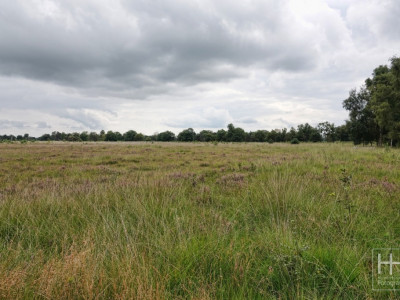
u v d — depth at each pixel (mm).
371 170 9570
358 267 2619
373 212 4410
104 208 4855
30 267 2688
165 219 4164
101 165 14219
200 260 2822
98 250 2941
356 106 52312
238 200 5504
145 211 4352
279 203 4816
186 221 4008
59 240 3568
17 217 4480
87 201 5199
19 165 14102
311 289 2416
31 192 6691
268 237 3357
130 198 5258
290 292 2365
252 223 4230
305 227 3748
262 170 9719
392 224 3896
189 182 7977
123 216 4172
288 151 22734
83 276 2332
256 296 2359
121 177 9383
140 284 2242
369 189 6078
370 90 49219
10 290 2182
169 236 3332
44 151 24266
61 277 2340
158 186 6453
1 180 9648
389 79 42875
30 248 3172
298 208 4629
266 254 2988
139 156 19234
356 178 7625
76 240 3453
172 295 2316
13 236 3744
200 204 5242
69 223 4152
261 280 2432
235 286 2457
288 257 2746
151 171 11484
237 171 10477
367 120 51312
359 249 3094
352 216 4023
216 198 5801
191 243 3164
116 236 3400
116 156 19297
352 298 2312
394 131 39469
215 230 3580
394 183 7094
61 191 6336
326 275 2609
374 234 3590
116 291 2264
